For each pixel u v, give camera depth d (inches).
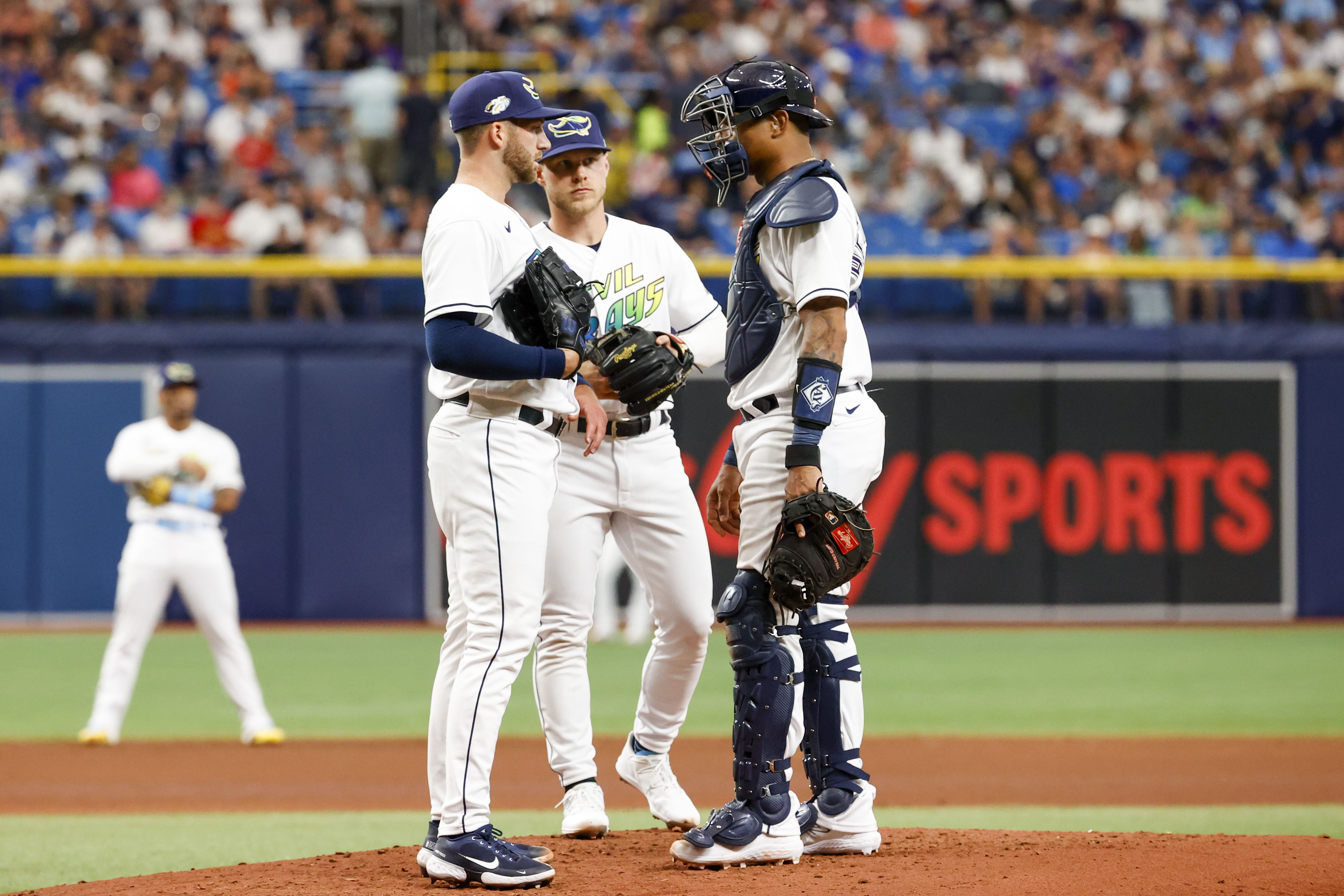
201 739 1221.7
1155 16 2795.3
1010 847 627.8
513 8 2600.9
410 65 2578.7
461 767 566.9
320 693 1473.9
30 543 1956.2
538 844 660.7
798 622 613.0
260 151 2326.5
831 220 576.4
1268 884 538.3
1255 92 2588.6
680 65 2359.7
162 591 1194.6
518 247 587.8
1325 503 2052.2
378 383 1987.0
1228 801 937.5
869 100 2472.9
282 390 1980.8
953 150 2402.8
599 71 2480.3
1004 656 1729.8
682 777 1032.2
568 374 574.6
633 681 1483.8
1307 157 2476.6
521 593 580.7
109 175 2308.1
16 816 896.3
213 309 1993.1
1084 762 1092.5
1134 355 2039.9
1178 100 2578.7
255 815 897.5
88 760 1123.3
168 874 604.4
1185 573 2047.2
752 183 2233.0
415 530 1991.9
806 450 569.0
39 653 1759.4
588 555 706.2
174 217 2190.0
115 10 2610.7
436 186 2193.7
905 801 938.1
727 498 676.7
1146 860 589.3
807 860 601.3
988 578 2031.3
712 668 1662.2
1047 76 2674.7
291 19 2610.7
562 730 705.0
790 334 597.9
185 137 2317.9
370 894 552.4
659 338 636.1
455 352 557.9
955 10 2785.4
